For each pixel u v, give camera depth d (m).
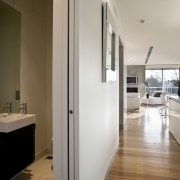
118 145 3.72
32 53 2.91
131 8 3.48
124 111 5.58
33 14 2.92
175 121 4.14
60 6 1.40
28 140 2.50
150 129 5.07
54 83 1.41
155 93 11.88
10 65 2.54
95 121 1.90
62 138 1.41
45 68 3.25
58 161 1.42
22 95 2.72
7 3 2.45
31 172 2.63
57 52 1.41
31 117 2.50
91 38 1.74
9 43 2.53
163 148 3.58
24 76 2.76
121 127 5.21
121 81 5.10
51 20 3.24
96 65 1.93
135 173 2.58
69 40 1.39
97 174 1.98
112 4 2.81
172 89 12.34
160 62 11.23
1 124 2.04
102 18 2.19
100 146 2.12
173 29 4.71
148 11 3.61
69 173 1.41
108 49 2.35
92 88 1.78
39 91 3.10
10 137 2.11
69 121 1.40
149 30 4.81
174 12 3.65
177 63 11.66
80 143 1.43
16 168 2.24
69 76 1.40
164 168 2.73
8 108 2.54
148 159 3.05
